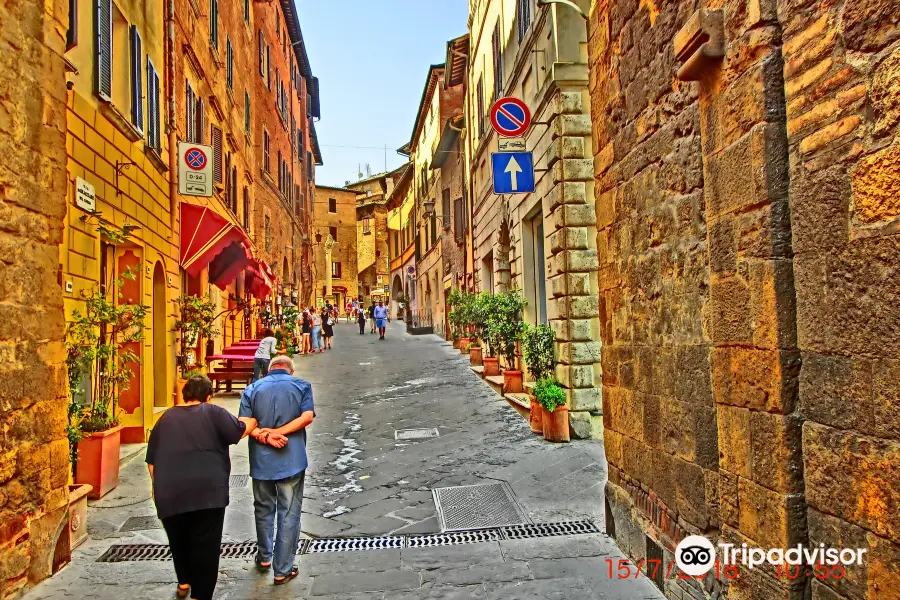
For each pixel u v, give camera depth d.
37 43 4.89
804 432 2.78
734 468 3.27
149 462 4.30
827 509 2.65
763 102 2.92
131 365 9.19
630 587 4.43
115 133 8.39
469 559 5.06
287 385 5.07
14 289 4.52
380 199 67.50
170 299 11.04
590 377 8.96
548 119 9.64
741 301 3.15
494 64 15.17
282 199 28.80
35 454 4.65
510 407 11.23
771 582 2.93
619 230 5.06
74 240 6.98
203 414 4.38
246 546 5.57
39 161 4.88
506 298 12.17
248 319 20.94
